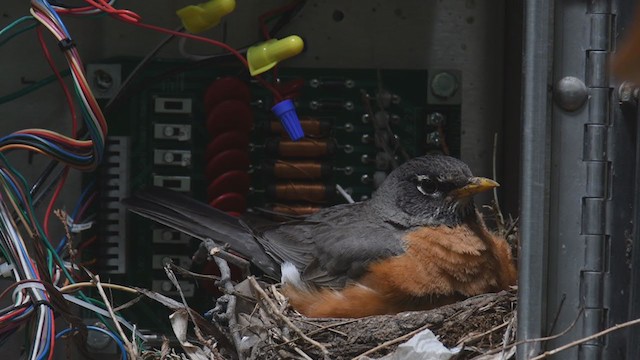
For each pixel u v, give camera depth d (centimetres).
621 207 414
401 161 631
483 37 632
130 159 613
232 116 599
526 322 406
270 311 519
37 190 597
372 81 628
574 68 412
